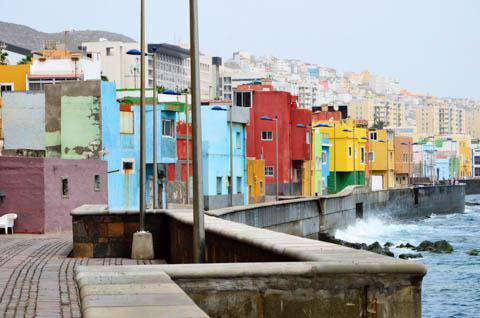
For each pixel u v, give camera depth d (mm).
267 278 18234
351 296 18312
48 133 106562
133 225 49688
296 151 184125
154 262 46344
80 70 155000
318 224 137500
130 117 113000
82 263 43812
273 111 180125
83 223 49344
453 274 97375
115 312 12430
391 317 18312
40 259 45875
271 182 180125
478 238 161500
